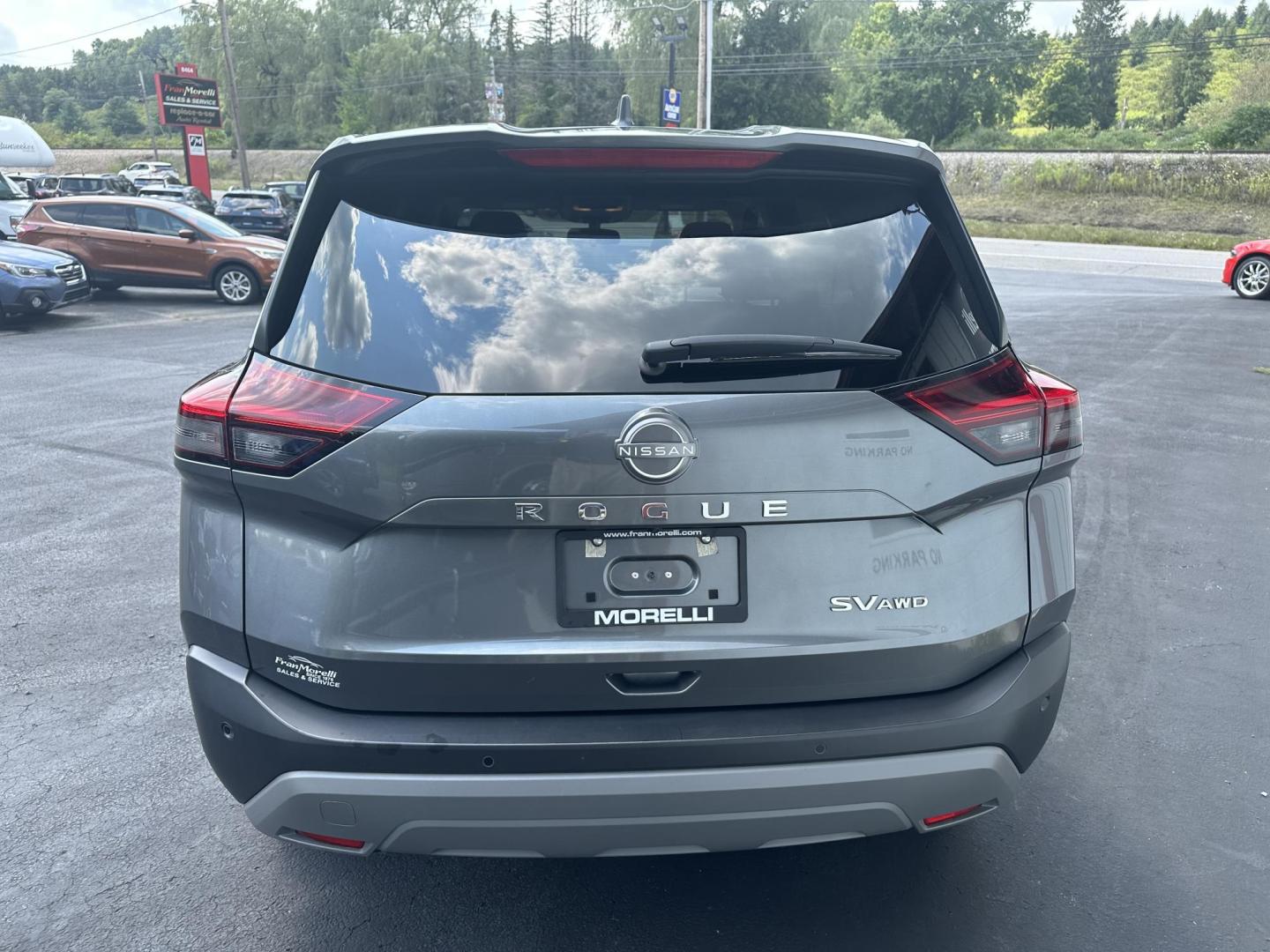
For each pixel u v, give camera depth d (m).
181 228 18.05
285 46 99.50
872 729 2.11
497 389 2.06
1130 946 2.57
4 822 3.13
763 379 2.08
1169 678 4.09
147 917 2.69
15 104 172.25
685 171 2.26
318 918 2.68
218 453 2.18
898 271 2.24
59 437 8.25
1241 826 3.10
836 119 75.00
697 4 61.75
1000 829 3.08
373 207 2.26
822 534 2.12
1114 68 125.00
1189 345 12.41
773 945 2.56
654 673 2.10
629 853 2.13
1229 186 42.78
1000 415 2.22
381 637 2.10
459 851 2.13
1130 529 5.93
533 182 2.27
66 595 5.01
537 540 2.07
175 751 3.57
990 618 2.24
